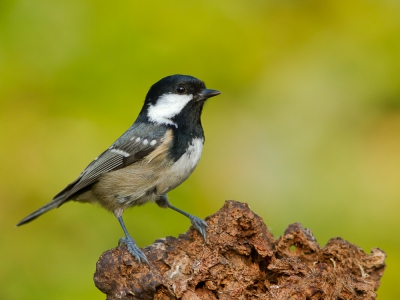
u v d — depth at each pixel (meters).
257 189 10.93
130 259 6.45
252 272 6.26
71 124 10.94
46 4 11.48
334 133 11.27
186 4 11.80
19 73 11.10
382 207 10.47
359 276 6.61
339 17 12.19
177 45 11.52
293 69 11.74
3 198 10.47
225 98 11.77
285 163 11.09
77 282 9.92
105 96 11.09
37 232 10.42
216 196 10.90
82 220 10.59
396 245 10.21
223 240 6.38
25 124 10.95
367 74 11.60
